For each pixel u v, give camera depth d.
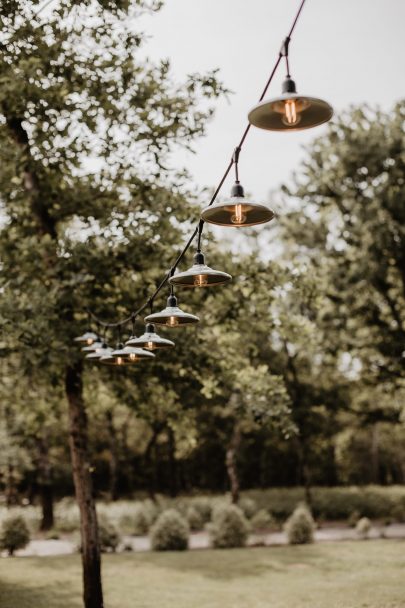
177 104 11.17
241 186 4.53
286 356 27.12
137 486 48.25
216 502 32.19
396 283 24.31
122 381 12.81
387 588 13.33
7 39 10.10
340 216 24.47
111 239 10.94
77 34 10.49
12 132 11.31
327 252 23.95
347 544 21.41
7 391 14.24
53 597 13.54
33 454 30.91
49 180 11.21
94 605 11.00
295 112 3.79
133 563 18.20
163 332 11.20
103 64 10.56
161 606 12.63
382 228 22.31
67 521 28.27
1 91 9.65
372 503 31.38
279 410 11.56
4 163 10.61
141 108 10.88
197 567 17.41
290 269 11.77
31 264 10.70
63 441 38.88
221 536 21.59
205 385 11.25
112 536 20.92
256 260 11.54
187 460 47.22
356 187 24.27
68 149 10.88
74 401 11.59
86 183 11.48
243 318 12.03
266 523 29.00
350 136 23.64
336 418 33.53
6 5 10.05
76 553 20.64
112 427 40.16
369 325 23.56
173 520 21.28
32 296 9.74
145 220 11.03
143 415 13.21
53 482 43.81
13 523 20.19
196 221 11.27
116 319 11.02
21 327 9.21
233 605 12.53
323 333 23.39
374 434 46.41
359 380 26.05
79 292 10.48
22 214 11.73
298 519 22.20
